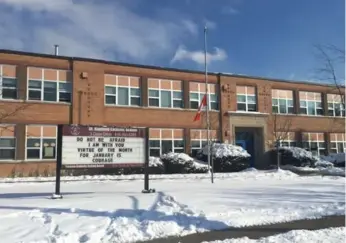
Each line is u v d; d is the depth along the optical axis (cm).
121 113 3158
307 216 1145
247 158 3303
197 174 2891
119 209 1156
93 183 2095
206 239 889
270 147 3862
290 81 4134
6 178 2562
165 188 1752
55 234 885
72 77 2995
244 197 1446
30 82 2867
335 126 4381
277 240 861
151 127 3284
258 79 3903
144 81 3294
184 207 1206
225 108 3656
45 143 2855
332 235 904
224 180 2247
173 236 913
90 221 1005
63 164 1427
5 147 2738
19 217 1049
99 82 3084
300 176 2606
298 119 4128
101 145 1496
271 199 1410
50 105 2898
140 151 1567
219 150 3225
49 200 1324
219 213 1135
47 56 2925
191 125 3459
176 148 3381
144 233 920
